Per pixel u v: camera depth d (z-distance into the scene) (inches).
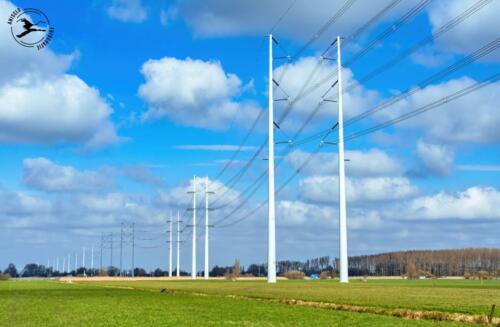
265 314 1418.6
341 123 3164.4
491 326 1102.4
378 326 1103.6
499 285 3348.9
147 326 1184.8
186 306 1740.9
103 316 1421.0
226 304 1814.7
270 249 3230.8
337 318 1285.7
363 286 2977.4
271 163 3250.5
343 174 3169.3
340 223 3147.1
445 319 1255.5
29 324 1238.9
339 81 3191.4
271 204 3238.2
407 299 1770.4
